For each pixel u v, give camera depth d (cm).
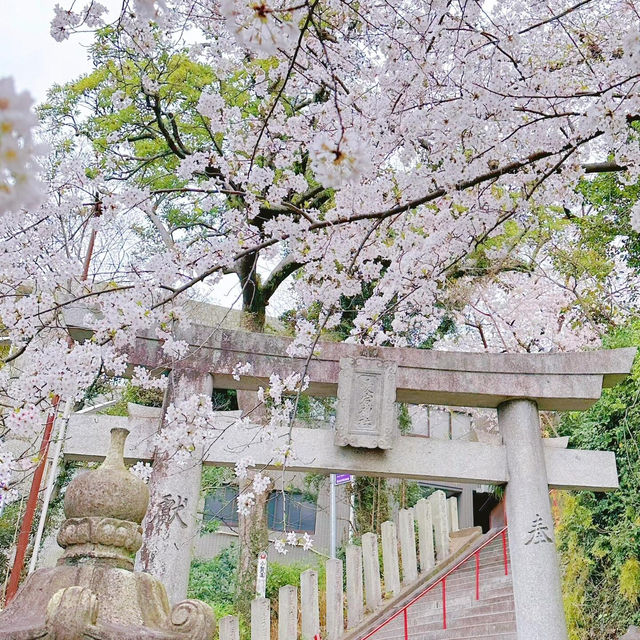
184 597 655
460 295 1150
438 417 1978
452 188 481
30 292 529
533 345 1288
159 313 504
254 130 660
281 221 564
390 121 560
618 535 876
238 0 282
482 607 930
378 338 793
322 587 1234
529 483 749
